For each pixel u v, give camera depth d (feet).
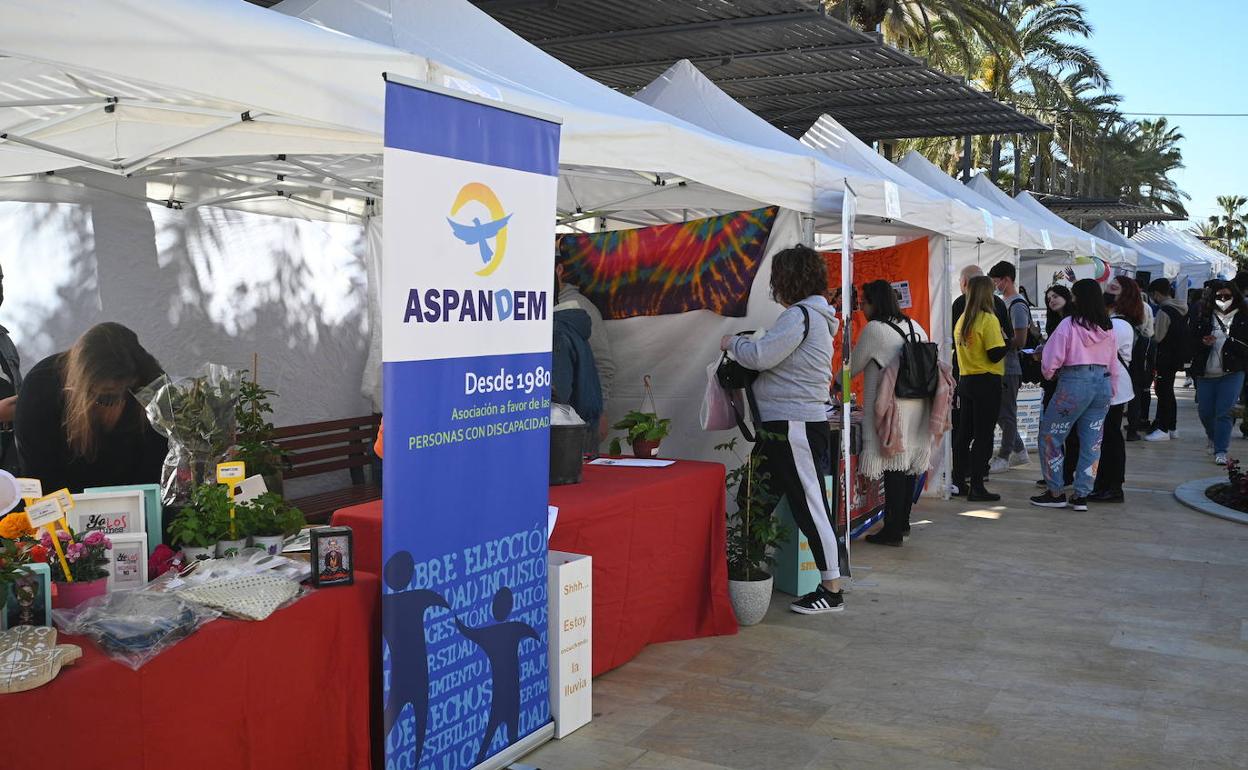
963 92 39.40
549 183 11.57
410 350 9.75
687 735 12.43
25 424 12.10
